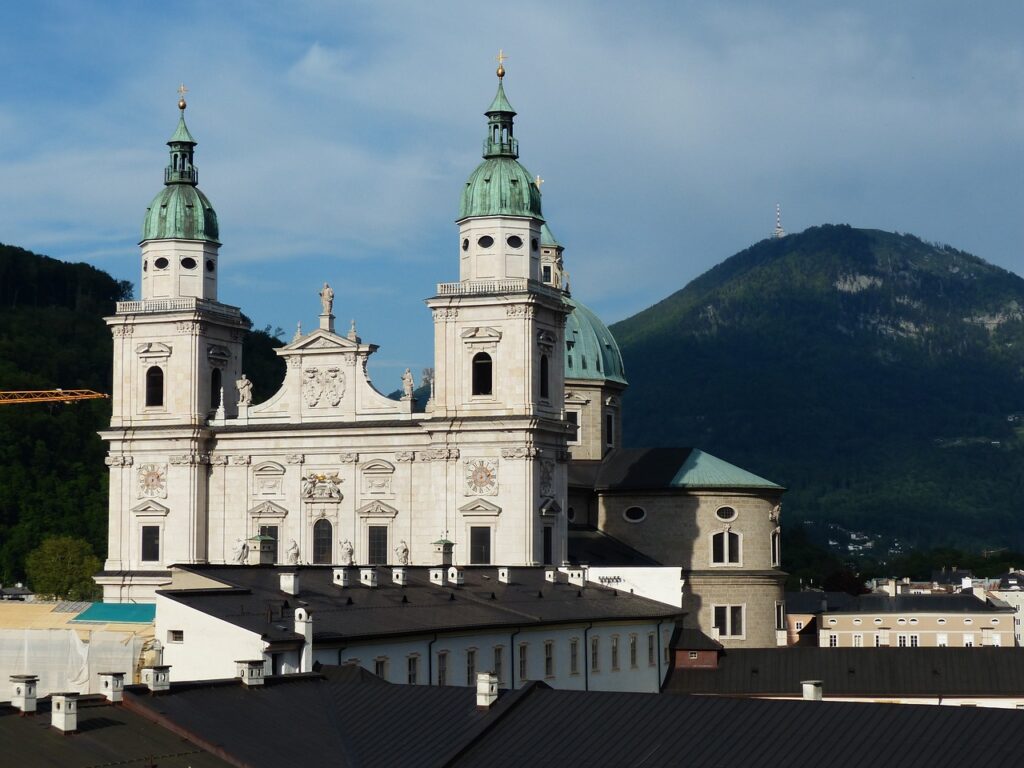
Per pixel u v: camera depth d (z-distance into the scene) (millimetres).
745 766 89312
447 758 93875
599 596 183625
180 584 137250
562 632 161125
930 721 90125
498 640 148375
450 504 199875
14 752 86188
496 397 199000
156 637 121812
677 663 193875
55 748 87938
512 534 197125
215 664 118812
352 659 126000
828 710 92812
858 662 191500
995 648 190625
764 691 189000
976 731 88625
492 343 199750
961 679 186750
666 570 195625
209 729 95000
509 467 197750
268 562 169250
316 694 104188
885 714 91688
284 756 94625
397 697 102625
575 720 96688
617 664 175875
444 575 160125
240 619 120562
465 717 99062
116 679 96188
